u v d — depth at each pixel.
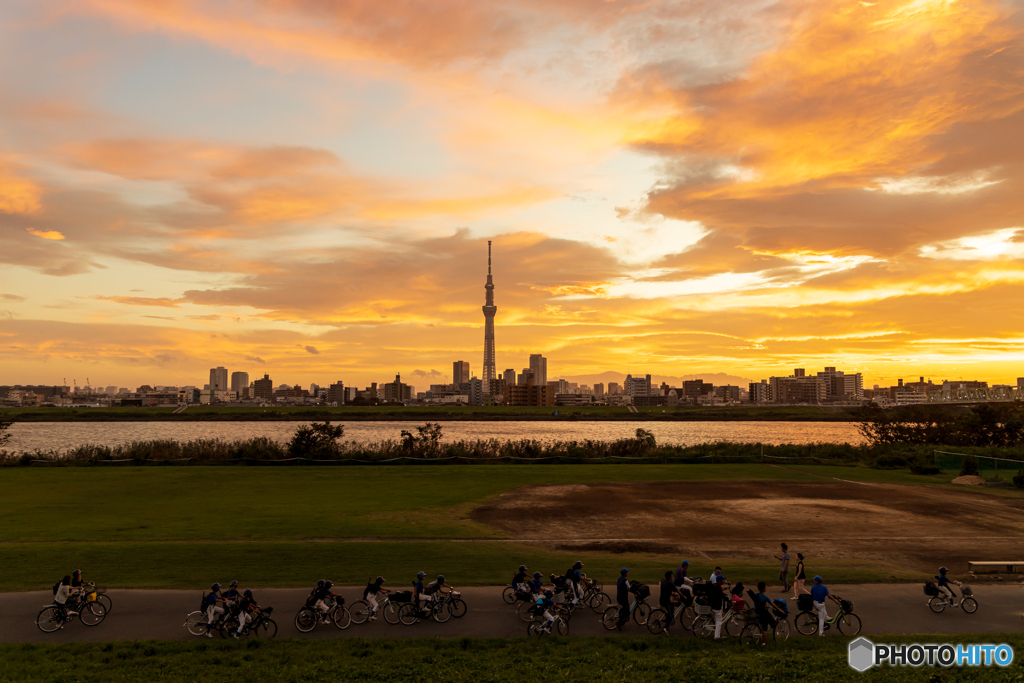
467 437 139.88
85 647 18.83
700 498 45.75
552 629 20.66
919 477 59.03
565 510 40.91
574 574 21.61
